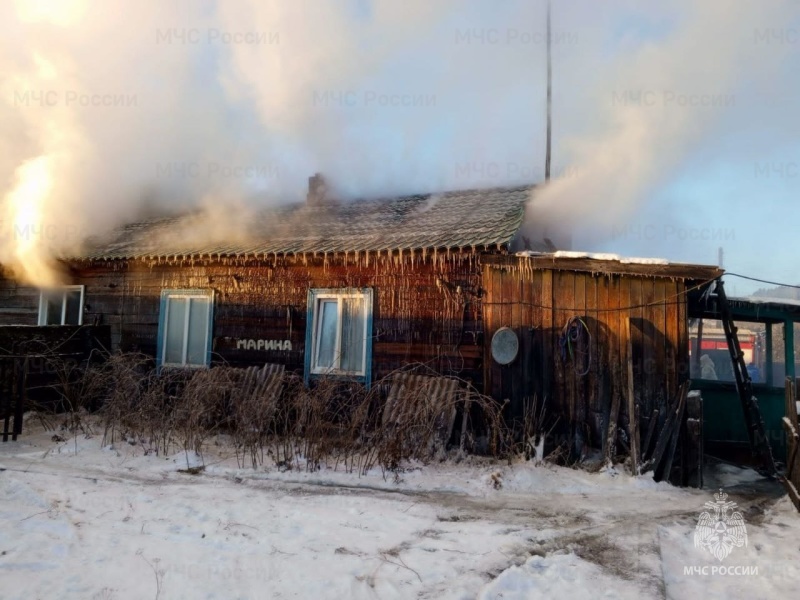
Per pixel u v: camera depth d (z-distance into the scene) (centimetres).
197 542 429
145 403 748
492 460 691
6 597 335
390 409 748
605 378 713
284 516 494
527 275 749
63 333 944
